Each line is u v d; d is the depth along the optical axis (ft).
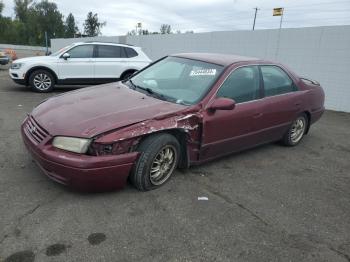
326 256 10.35
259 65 17.33
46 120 12.35
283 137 19.77
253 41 40.65
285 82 18.76
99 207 11.60
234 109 15.29
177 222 11.25
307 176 16.29
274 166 17.11
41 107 13.83
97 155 11.31
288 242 10.84
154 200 12.45
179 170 15.21
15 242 9.55
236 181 14.84
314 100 20.67
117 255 9.43
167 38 53.72
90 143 11.19
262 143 18.19
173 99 14.38
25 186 12.55
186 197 12.92
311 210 13.03
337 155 19.86
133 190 12.98
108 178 11.59
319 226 11.96
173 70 16.61
